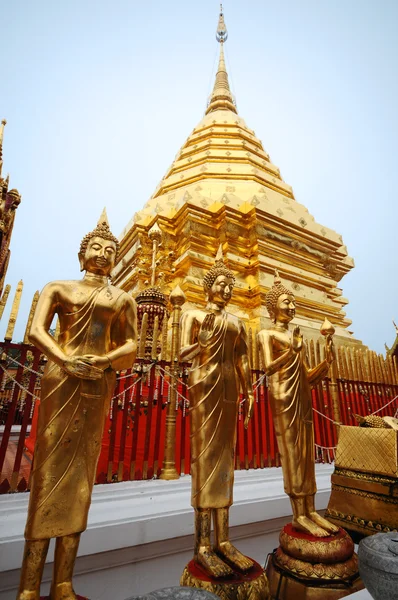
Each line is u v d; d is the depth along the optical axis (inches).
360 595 101.1
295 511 133.2
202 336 117.7
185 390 216.1
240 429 224.1
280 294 156.4
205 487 110.6
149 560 133.2
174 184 565.3
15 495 146.3
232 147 615.2
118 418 216.1
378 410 296.4
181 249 436.5
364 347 427.2
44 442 87.2
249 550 157.9
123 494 153.9
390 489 152.8
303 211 540.1
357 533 160.9
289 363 140.8
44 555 84.0
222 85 874.1
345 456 175.9
